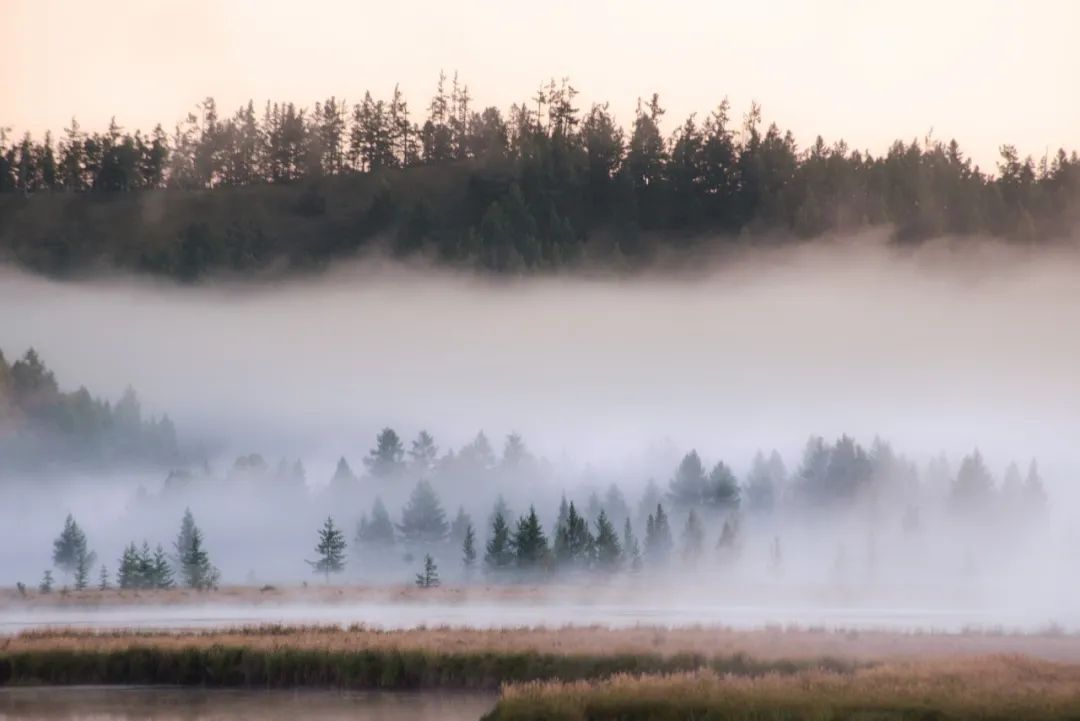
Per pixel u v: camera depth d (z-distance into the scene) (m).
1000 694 80.44
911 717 76.81
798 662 98.12
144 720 91.06
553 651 104.06
